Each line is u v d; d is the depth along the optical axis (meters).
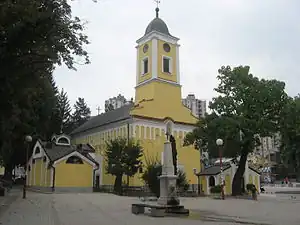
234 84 38.94
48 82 22.75
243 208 22.12
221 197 33.28
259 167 72.06
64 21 13.68
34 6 12.27
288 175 102.56
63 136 52.50
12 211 18.89
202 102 147.25
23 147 48.06
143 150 46.31
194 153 55.50
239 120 36.50
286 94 38.03
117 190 40.66
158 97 53.88
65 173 45.06
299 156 49.22
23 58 14.15
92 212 18.97
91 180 46.84
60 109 67.75
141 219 15.78
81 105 97.12
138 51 58.69
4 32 12.52
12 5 11.83
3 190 31.31
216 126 37.53
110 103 114.31
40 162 49.19
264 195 42.12
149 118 51.47
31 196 32.75
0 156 36.12
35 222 14.48
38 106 33.78
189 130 55.19
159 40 56.16
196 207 22.88
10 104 19.12
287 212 19.62
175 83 56.38
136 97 57.59
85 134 63.09
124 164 40.78
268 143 105.50
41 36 13.27
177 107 55.78
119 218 16.19
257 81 38.50
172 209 17.64
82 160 46.75
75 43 14.40
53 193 40.03
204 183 46.03
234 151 38.44
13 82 15.84
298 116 37.34
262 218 16.55
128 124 50.81
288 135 41.38
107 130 56.19
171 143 20.64
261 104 37.62
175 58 57.62
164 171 18.77
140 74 57.56
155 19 57.88
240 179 38.91
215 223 14.41
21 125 30.44
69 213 18.38
